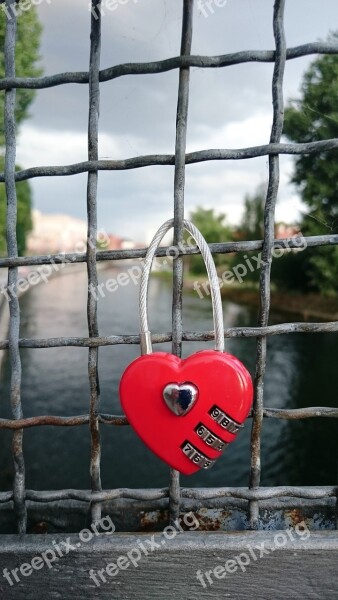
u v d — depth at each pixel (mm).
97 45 138
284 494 152
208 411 129
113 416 147
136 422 135
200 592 150
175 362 132
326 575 147
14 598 151
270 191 140
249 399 129
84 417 147
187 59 135
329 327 141
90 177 142
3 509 162
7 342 147
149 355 135
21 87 143
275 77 138
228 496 152
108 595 151
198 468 134
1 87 143
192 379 129
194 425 131
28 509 162
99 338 142
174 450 134
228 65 138
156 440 135
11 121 143
